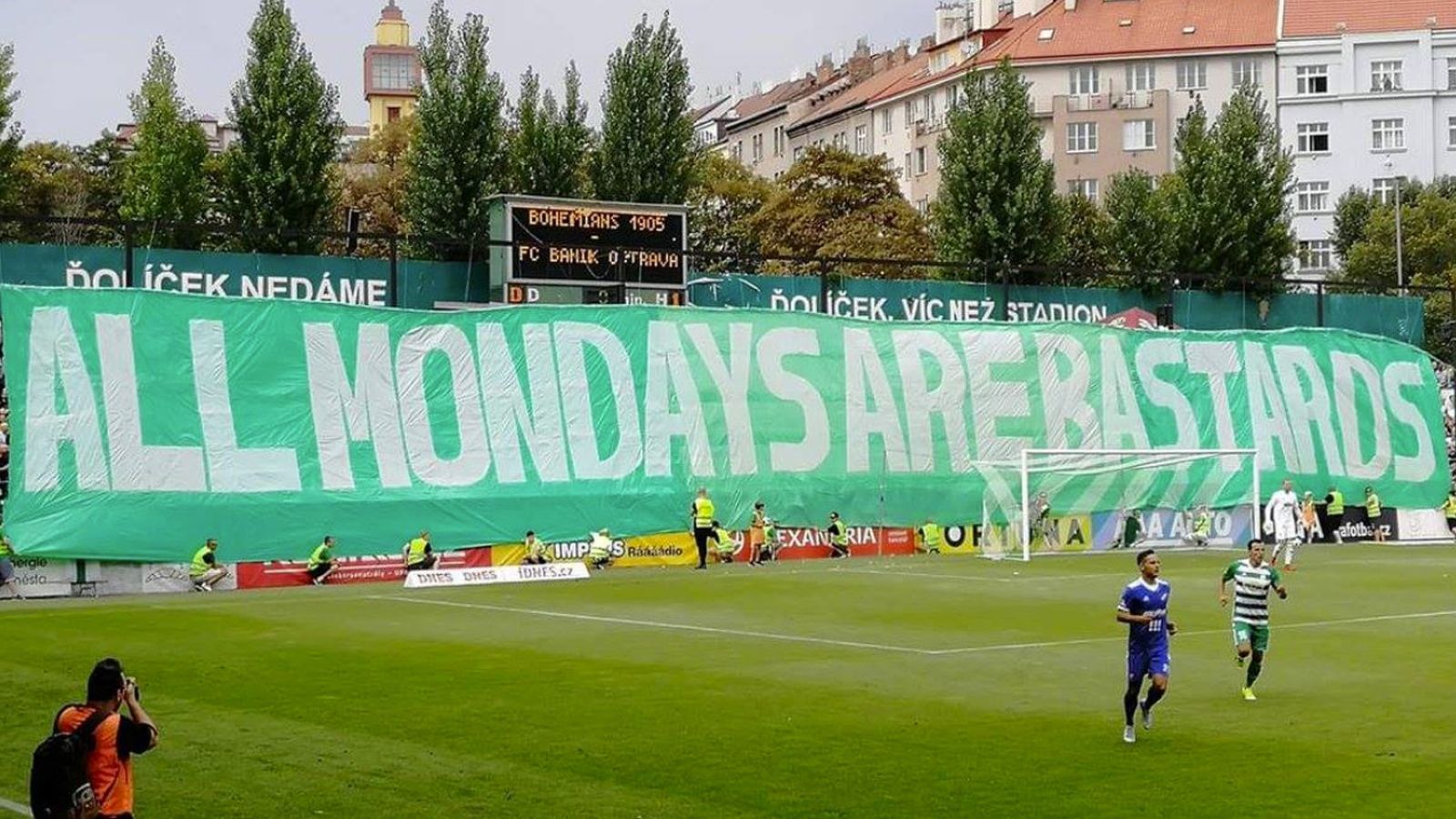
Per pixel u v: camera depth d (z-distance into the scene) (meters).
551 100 70.12
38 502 46.41
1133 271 69.44
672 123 71.38
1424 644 31.31
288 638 32.88
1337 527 69.19
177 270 53.12
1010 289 67.25
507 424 54.69
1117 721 22.77
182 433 49.19
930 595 41.94
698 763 19.94
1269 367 69.62
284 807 17.64
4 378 49.44
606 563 54.34
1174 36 140.12
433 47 67.19
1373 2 142.00
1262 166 75.50
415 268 57.50
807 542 58.84
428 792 18.38
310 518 50.53
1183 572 49.69
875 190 107.12
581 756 20.34
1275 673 27.34
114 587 47.16
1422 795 18.02
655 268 58.47
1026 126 73.06
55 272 51.47
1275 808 17.45
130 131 132.88
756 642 31.98
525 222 56.72
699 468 57.28
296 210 63.72
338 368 52.28
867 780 18.94
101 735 13.11
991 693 25.23
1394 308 75.75
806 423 59.50
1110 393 65.62
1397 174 139.25
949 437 62.03
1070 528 63.12
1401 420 72.44
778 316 59.94
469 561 52.84
